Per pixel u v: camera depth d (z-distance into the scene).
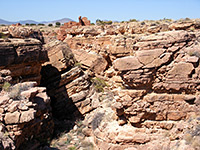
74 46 31.59
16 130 10.83
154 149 11.37
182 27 24.80
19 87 13.34
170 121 11.88
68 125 17.62
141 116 12.07
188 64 11.41
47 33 45.06
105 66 26.91
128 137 11.97
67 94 19.80
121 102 12.45
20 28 18.89
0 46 14.83
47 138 14.31
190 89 11.53
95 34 32.06
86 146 13.99
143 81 11.80
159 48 11.74
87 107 19.17
